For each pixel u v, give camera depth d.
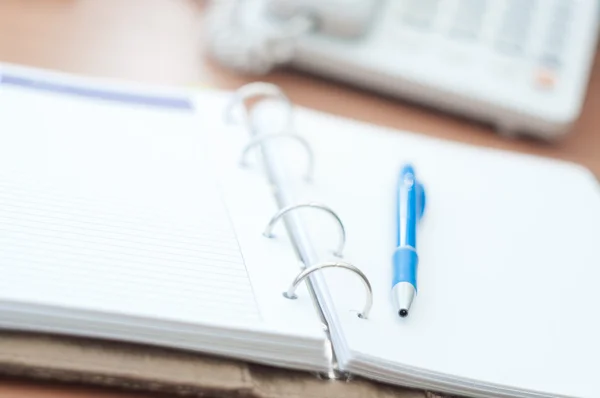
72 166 0.49
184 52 0.77
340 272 0.47
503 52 0.75
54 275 0.39
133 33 0.78
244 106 0.66
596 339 0.48
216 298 0.41
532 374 0.44
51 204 0.45
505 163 0.67
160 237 0.45
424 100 0.74
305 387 0.41
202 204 0.49
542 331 0.48
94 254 0.42
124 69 0.71
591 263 0.56
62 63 0.69
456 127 0.74
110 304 0.38
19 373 0.37
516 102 0.72
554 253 0.56
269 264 0.46
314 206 0.48
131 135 0.54
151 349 0.39
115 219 0.45
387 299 0.46
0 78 0.56
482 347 0.45
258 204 0.51
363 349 0.41
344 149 0.62
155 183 0.50
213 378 0.39
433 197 0.59
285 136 0.58
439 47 0.75
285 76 0.77
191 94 0.63
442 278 0.50
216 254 0.45
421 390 0.43
